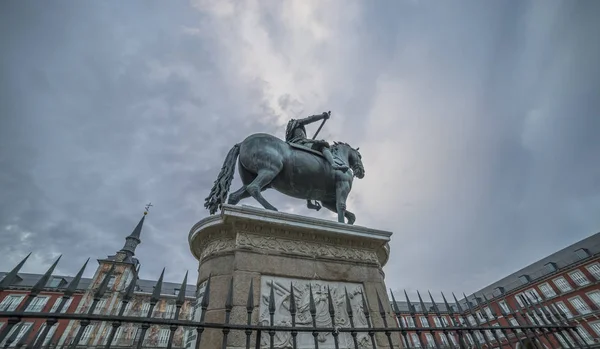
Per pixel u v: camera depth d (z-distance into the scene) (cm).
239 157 449
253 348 266
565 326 337
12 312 159
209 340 268
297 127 548
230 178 431
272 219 344
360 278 362
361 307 338
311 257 349
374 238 396
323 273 343
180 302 205
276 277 317
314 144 491
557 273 3353
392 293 297
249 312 219
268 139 438
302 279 329
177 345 2322
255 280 304
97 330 2256
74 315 173
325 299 324
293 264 333
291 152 452
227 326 205
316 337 226
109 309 2619
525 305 354
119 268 2991
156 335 2342
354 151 569
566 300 3164
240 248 319
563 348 324
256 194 383
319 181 465
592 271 3075
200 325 200
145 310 2695
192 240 368
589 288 3022
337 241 380
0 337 154
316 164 462
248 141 441
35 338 161
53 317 169
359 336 318
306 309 309
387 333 254
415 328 270
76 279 186
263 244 334
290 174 445
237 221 335
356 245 392
